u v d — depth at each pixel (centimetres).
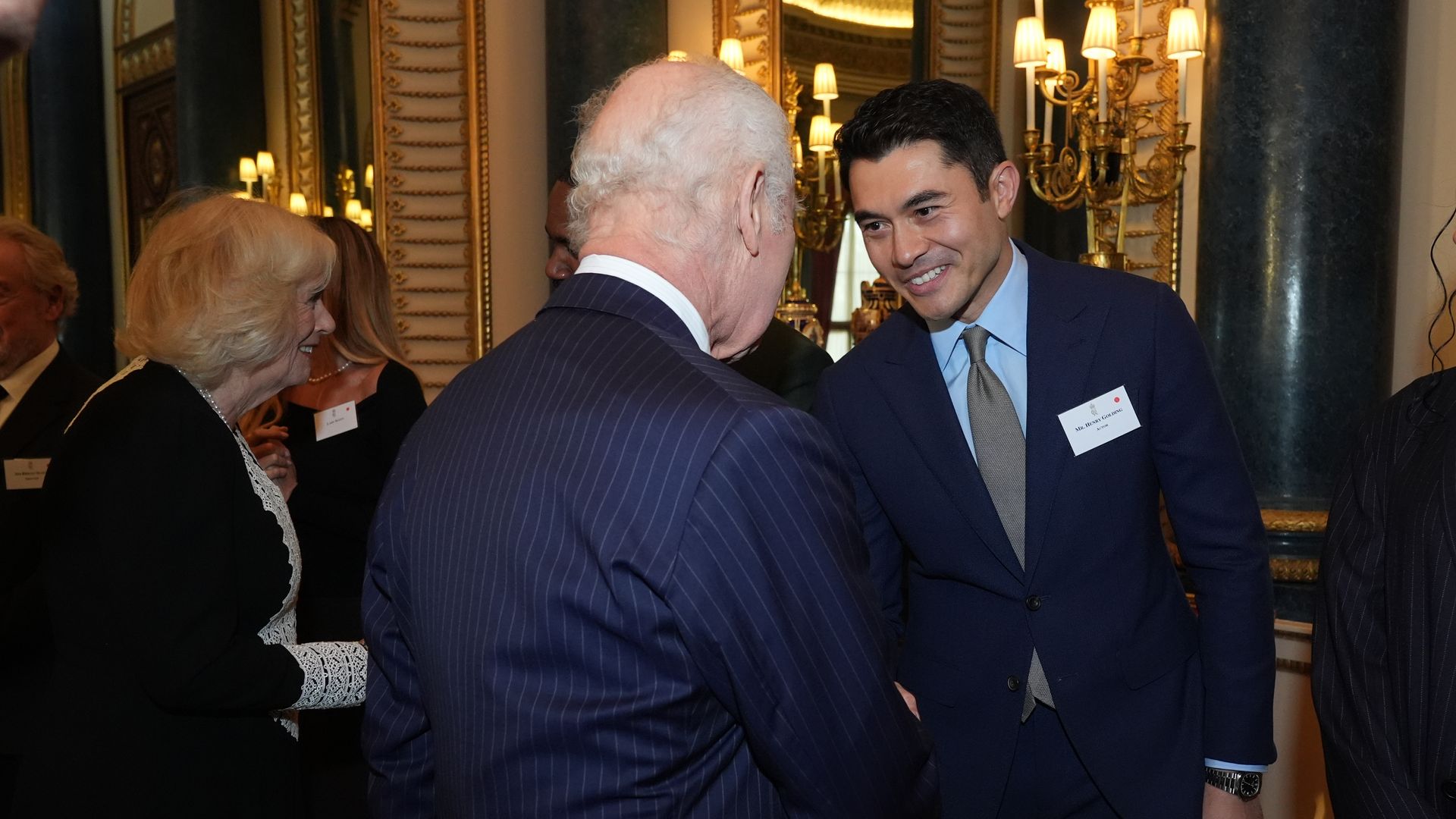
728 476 86
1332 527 154
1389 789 133
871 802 91
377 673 109
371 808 108
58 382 245
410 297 499
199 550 147
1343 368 263
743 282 105
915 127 154
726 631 85
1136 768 158
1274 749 159
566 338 98
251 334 157
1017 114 373
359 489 233
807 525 88
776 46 398
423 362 499
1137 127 325
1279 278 265
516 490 90
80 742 146
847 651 89
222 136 576
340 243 241
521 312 501
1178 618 167
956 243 156
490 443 94
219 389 162
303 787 191
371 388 239
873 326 360
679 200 100
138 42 725
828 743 89
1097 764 158
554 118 457
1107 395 159
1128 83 298
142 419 149
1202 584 161
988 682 165
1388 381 267
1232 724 157
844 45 386
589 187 103
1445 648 132
